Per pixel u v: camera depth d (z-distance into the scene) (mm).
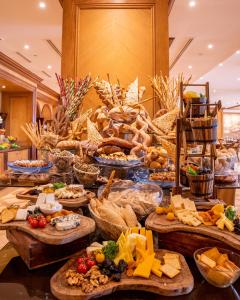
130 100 2334
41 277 995
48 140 2062
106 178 1751
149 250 1035
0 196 4820
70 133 2211
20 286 940
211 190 1372
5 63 5672
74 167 1679
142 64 2949
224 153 1765
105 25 2982
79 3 3002
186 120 1400
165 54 2945
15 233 1120
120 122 2117
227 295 915
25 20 4512
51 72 7941
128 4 2982
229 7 4043
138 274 923
